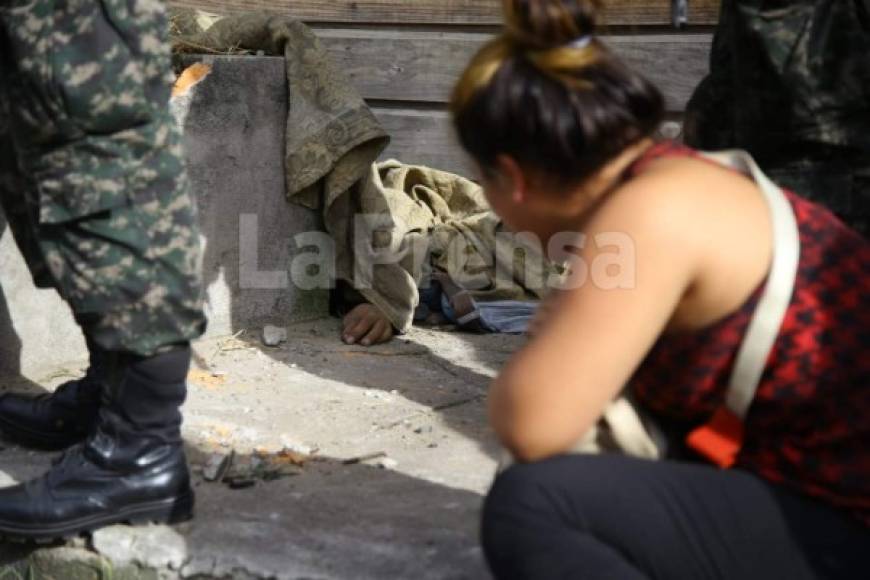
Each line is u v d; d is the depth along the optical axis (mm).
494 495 2477
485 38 7352
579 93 2377
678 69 6871
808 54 3707
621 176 2465
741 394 2377
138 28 3215
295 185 6016
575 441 2400
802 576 2371
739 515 2389
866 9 3654
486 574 3260
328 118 5961
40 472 4031
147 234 3268
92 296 3303
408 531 3541
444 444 4496
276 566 3344
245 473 4027
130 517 3541
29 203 3402
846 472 2359
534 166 2447
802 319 2322
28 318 5121
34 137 3268
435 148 7520
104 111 3186
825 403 2355
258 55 6203
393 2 7531
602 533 2406
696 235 2295
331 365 5562
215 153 5703
